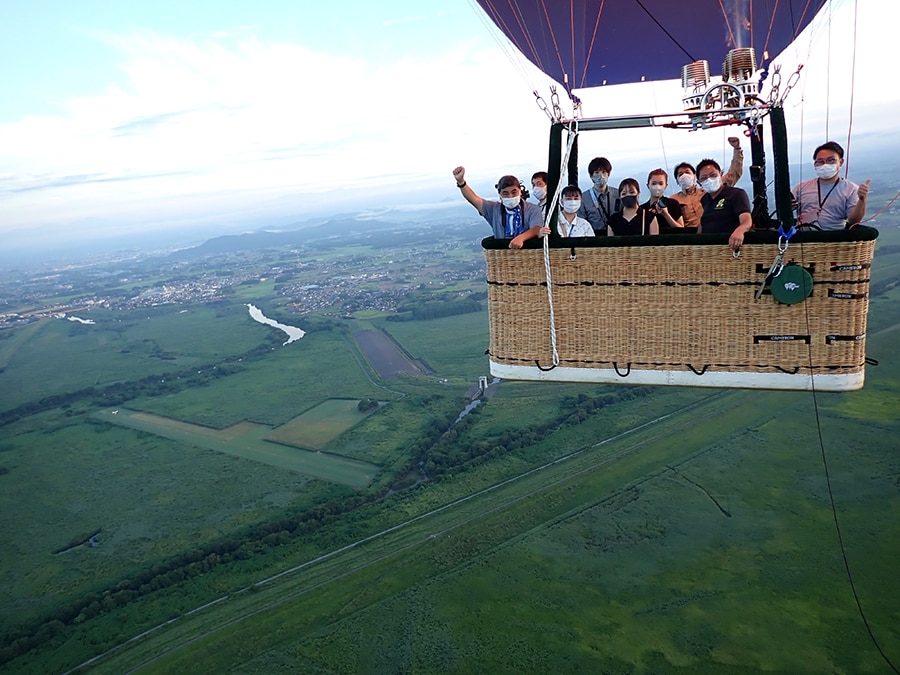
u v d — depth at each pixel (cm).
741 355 525
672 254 523
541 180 681
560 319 562
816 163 575
